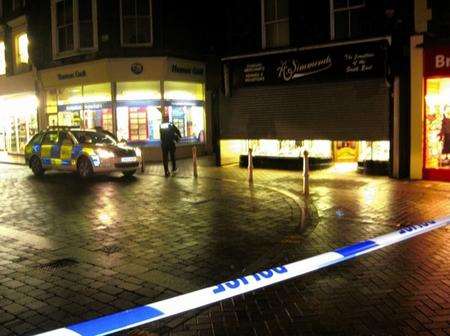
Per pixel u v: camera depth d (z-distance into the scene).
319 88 14.55
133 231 8.52
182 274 6.32
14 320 5.05
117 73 19.73
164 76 19.80
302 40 14.92
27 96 24.58
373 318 4.88
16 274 6.39
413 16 12.54
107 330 4.73
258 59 15.61
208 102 21.70
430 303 5.19
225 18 16.52
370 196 11.06
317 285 5.81
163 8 19.89
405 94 13.07
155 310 5.15
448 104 12.38
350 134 14.15
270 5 15.85
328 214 9.53
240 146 17.70
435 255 6.78
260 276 6.07
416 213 9.35
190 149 21.09
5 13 24.89
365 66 13.57
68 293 5.74
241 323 4.88
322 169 15.30
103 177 15.59
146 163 19.31
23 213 10.23
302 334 4.61
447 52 12.12
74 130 15.82
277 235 8.16
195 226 8.83
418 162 12.91
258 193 11.92
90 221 9.34
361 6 13.95
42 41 22.25
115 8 19.84
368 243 7.34
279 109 15.45
